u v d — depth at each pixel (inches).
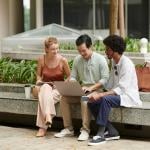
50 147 314.3
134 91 325.7
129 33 799.7
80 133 343.9
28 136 345.7
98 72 340.2
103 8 802.2
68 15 818.8
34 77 423.5
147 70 359.6
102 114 317.4
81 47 338.0
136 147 310.7
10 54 543.2
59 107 347.6
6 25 797.2
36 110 364.2
